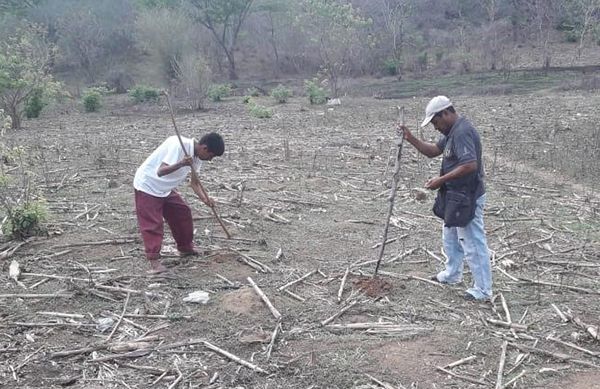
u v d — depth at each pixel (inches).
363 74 1429.6
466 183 223.3
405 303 235.1
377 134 641.6
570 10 1556.3
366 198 386.0
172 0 1499.8
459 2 1772.9
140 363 194.9
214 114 911.0
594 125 641.0
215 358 197.2
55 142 620.4
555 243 304.2
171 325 217.3
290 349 201.9
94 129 748.0
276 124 748.6
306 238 309.9
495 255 284.7
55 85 887.1
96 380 185.8
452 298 240.4
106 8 1628.9
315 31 1203.9
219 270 263.4
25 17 1496.1
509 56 1406.3
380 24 1505.9
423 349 202.1
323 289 247.0
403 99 1040.2
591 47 1477.6
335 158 511.5
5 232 302.0
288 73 1566.2
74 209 357.1
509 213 354.0
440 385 183.0
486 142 580.1
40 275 258.1
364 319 222.5
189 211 267.9
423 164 485.1
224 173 452.8
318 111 892.0
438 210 234.4
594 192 404.8
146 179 250.2
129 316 224.4
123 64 1519.4
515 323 219.6
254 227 323.6
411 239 308.3
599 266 273.9
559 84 1066.7
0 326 216.7
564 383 185.6
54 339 209.8
